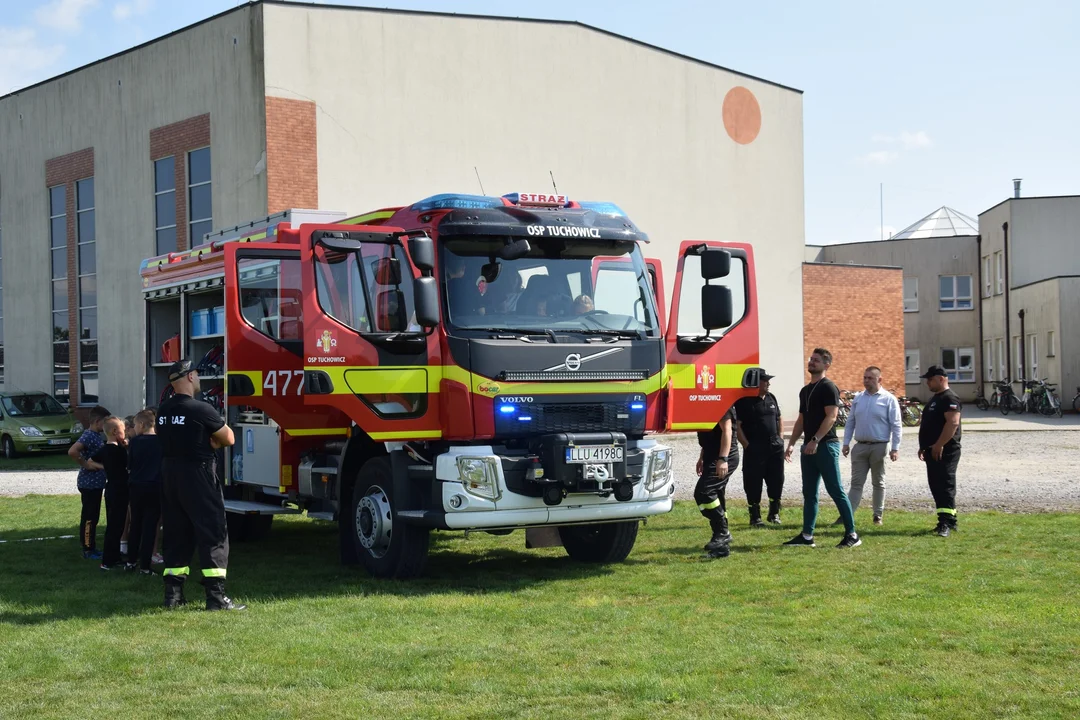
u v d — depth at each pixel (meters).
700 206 30.03
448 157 25.19
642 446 9.39
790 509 13.57
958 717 5.24
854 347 33.38
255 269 10.50
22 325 31.27
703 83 30.09
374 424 8.73
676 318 9.73
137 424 10.15
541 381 8.98
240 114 23.56
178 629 7.49
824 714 5.33
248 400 10.32
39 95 29.98
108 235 27.81
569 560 10.37
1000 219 47.41
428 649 6.71
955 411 10.94
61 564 10.70
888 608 7.68
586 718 5.33
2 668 6.46
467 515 8.73
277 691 5.90
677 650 6.61
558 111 27.05
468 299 8.95
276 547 11.92
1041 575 8.82
